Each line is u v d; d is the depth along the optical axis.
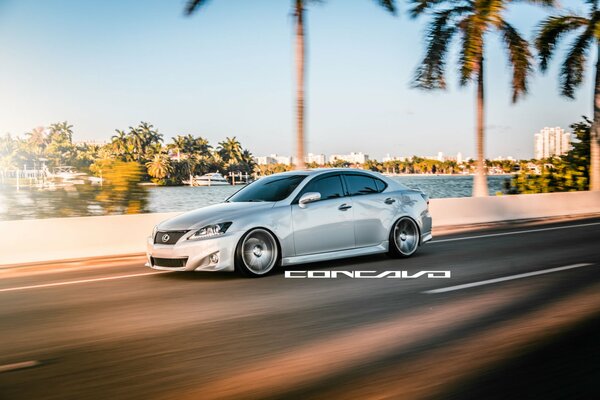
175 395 3.82
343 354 4.63
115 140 117.06
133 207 19.41
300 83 18.88
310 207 8.84
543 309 6.04
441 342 4.90
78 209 19.41
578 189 30.05
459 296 6.77
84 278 8.86
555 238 12.80
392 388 3.88
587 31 25.06
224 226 8.15
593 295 6.69
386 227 9.65
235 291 7.36
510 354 4.54
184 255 8.08
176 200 44.31
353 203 9.30
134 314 6.20
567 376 4.04
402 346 4.81
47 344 5.09
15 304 6.96
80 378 4.16
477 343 4.86
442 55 23.94
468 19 22.91
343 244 9.16
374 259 9.91
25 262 10.40
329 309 6.24
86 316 6.17
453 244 12.06
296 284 7.75
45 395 3.84
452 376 4.07
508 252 10.58
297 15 18.70
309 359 4.52
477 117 24.14
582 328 5.28
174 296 7.15
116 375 4.21
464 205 17.72
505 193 31.50
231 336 5.23
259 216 8.37
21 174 32.53
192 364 4.45
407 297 6.77
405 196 10.02
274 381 4.05
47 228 10.84
